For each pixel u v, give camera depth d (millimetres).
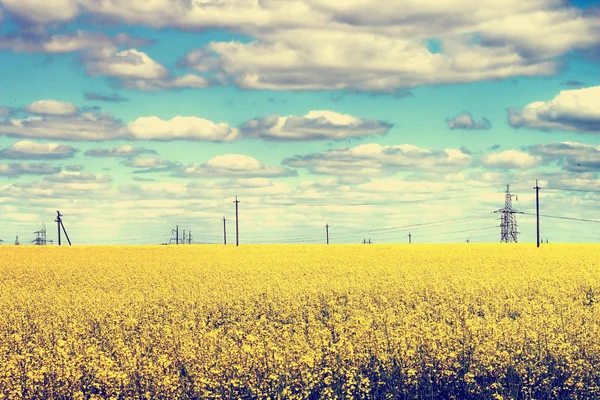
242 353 14211
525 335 15727
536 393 13297
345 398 13273
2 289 33719
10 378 13789
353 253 57750
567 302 23828
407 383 13711
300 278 34031
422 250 60875
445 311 21391
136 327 19734
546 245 73312
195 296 26375
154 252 63812
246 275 37438
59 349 14930
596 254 51844
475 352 14438
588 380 13492
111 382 13461
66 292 30312
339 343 14820
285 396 13047
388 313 20281
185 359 14750
